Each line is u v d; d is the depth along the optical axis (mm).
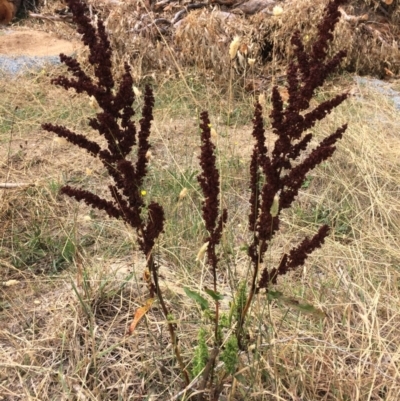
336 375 2379
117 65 5984
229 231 3350
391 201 3857
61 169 4320
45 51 6953
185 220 3469
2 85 5844
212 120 5062
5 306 2920
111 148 1946
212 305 2744
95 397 2312
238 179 4055
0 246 3400
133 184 1933
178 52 6117
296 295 2875
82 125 5109
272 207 1866
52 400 2355
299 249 1992
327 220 3664
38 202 3773
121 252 3307
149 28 6297
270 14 6312
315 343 2568
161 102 5453
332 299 2904
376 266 3236
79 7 1787
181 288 2855
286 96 5320
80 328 2650
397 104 5547
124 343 2574
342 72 6309
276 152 1873
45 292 3002
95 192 4020
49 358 2553
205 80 5691
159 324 2650
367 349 2449
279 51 6191
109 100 1877
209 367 2078
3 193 3799
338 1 1746
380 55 6398
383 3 6859
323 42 1781
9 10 8133
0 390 2412
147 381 2395
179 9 6695
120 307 2754
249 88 5793
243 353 2439
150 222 1999
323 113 1854
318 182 4109
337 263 3162
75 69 1850
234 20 6336
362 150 4266
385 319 2850
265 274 2041
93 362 2473
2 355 2586
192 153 4371
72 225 3586
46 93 5770
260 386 2287
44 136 4871
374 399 2383
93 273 2984
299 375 2369
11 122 5066
